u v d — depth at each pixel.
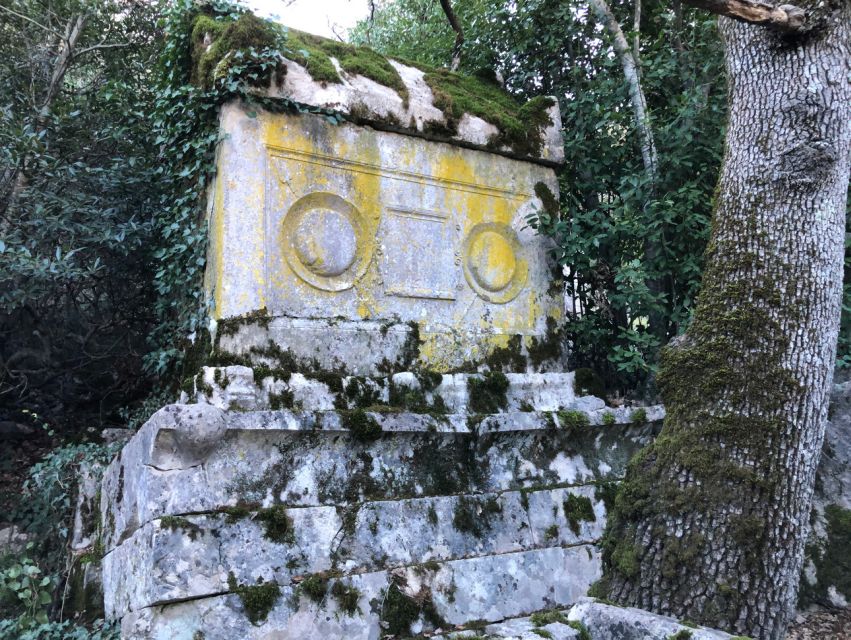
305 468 3.67
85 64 6.58
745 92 3.16
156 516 3.22
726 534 2.75
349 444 3.82
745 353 2.92
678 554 2.80
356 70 4.57
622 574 2.94
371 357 4.33
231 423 3.45
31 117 5.30
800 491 2.81
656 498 2.95
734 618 2.68
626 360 5.71
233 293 3.95
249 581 3.28
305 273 4.20
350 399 4.03
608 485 4.52
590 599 2.82
